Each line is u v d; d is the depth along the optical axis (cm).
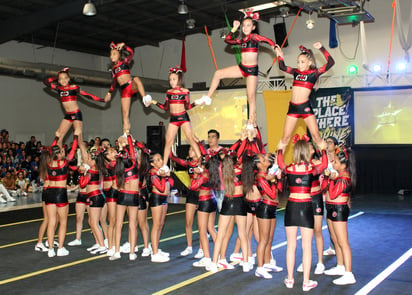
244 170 610
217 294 539
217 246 626
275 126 1496
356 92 1511
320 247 629
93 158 775
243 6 1611
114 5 1584
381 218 1076
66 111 740
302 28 1817
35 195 1583
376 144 1489
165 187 704
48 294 552
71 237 909
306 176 555
